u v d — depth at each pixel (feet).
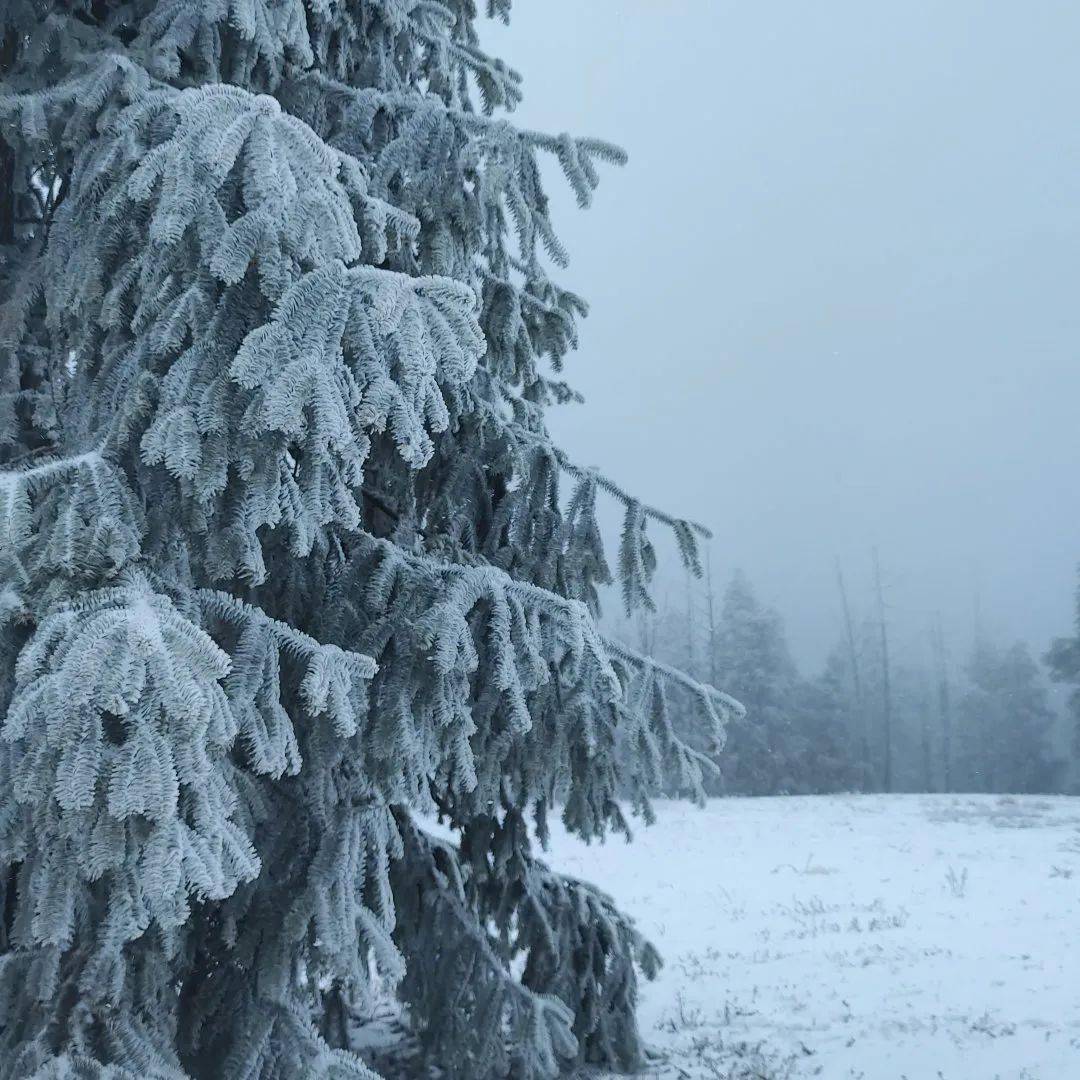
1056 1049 27.71
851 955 39.58
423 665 12.89
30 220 15.80
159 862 8.39
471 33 20.95
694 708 16.93
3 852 9.56
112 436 10.49
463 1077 17.49
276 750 10.37
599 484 17.15
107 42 13.91
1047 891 51.60
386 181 14.12
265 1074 12.34
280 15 13.67
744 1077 24.89
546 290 19.22
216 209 9.71
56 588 9.09
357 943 12.85
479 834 19.71
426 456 9.51
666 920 48.19
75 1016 10.00
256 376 8.86
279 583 13.96
